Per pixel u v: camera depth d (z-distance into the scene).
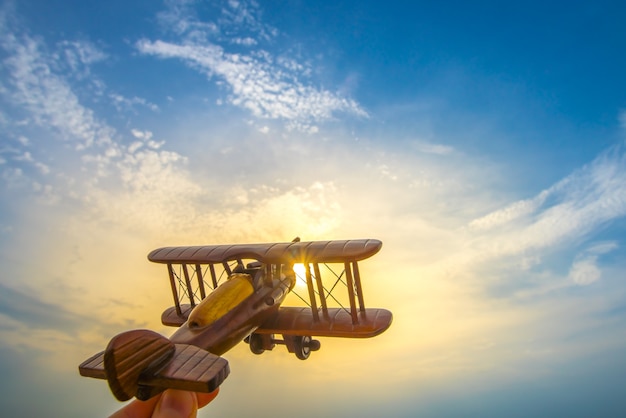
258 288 9.96
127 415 2.79
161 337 5.38
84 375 5.29
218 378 4.13
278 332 9.88
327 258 9.26
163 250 11.32
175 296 11.29
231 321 8.88
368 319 9.57
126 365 5.02
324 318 9.80
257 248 10.04
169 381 4.94
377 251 9.13
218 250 10.45
